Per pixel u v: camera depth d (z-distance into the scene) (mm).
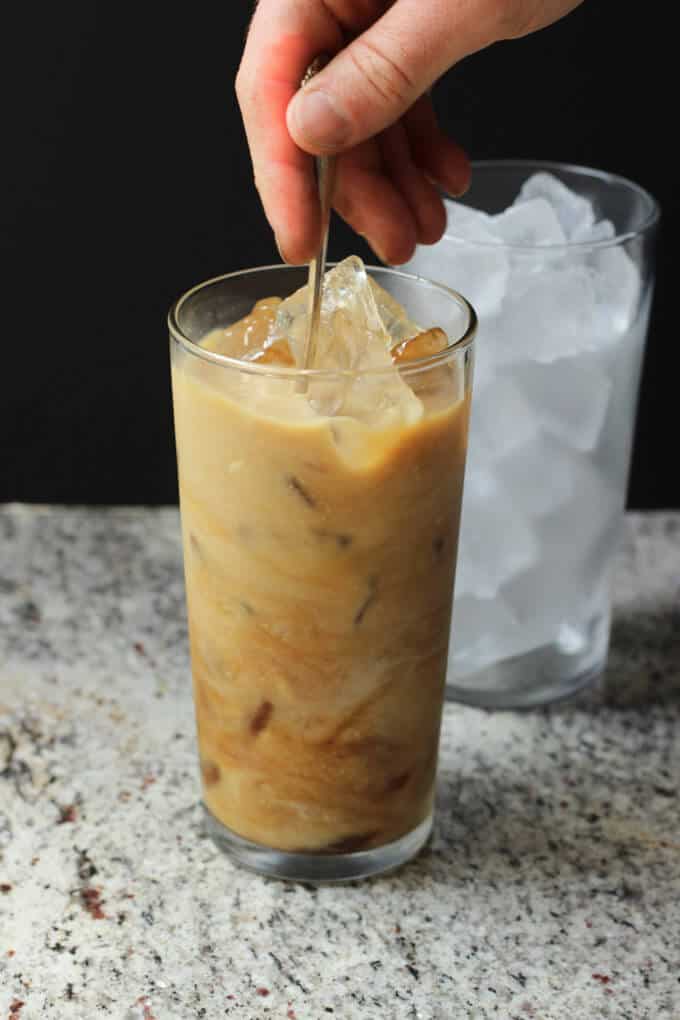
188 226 727
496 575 603
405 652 527
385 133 585
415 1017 513
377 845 550
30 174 718
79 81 701
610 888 553
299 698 525
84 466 775
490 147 710
